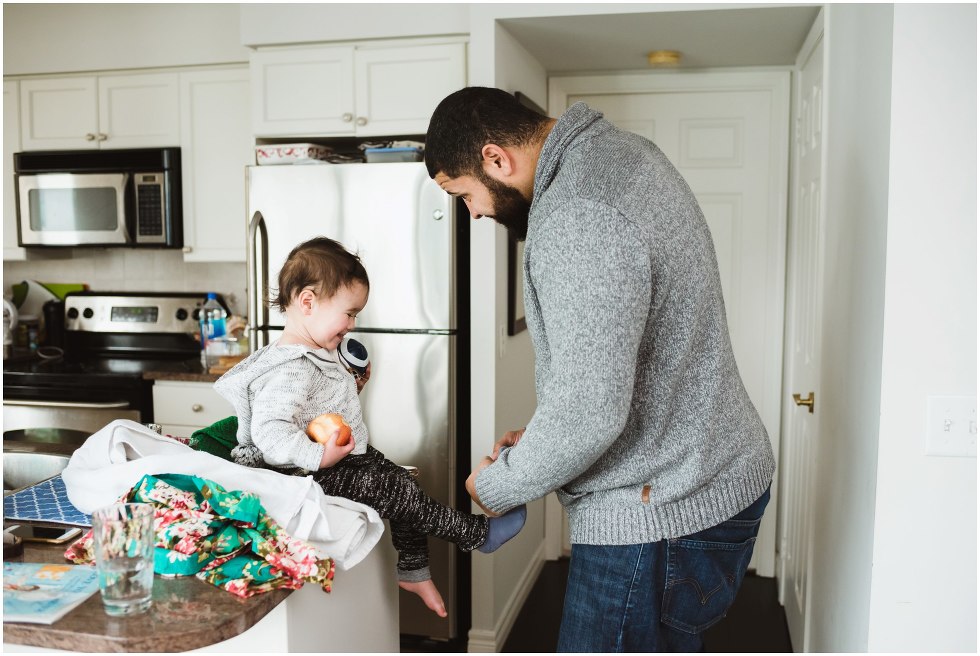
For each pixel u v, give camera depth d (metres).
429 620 2.75
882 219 1.56
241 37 2.98
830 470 2.11
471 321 2.73
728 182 3.25
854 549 1.77
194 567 1.20
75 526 1.39
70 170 3.49
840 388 1.99
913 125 1.49
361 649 1.54
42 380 3.26
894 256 1.52
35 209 3.55
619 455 1.39
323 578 1.19
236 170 3.38
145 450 1.39
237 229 3.41
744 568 1.52
